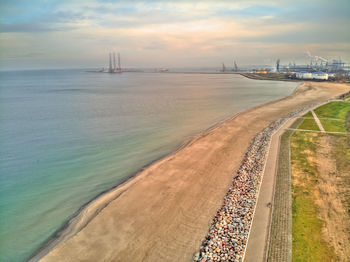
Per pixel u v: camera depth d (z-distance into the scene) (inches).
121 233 671.1
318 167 1017.5
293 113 2146.9
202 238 642.8
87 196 894.4
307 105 2583.7
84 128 1840.6
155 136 1627.7
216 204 799.7
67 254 598.5
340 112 2095.2
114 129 1807.3
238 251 573.9
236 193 845.8
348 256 544.7
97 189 944.3
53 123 2006.6
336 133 1501.0
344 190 829.2
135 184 943.7
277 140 1393.9
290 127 1665.8
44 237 680.4
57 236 679.7
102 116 2281.0
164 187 919.7
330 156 1134.4
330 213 701.9
